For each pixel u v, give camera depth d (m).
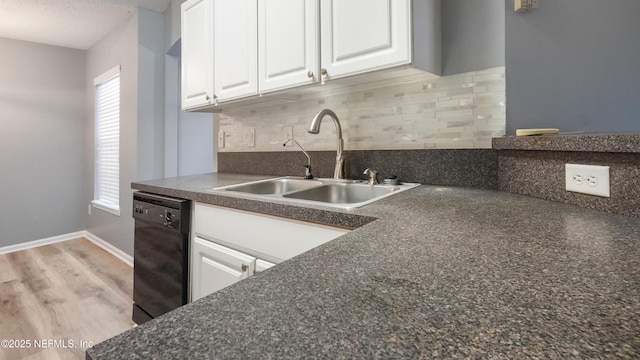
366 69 1.25
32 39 3.61
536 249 0.53
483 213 0.82
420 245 0.56
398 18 1.17
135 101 2.99
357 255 0.52
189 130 3.26
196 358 0.27
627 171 0.74
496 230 0.65
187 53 2.11
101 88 3.72
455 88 1.41
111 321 2.02
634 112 1.39
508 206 0.90
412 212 0.85
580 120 1.38
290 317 0.33
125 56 3.15
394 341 0.29
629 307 0.33
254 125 2.23
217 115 2.58
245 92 1.71
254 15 1.65
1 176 3.49
